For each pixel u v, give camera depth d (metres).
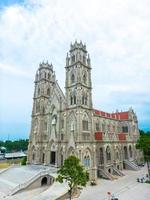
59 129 72.38
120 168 82.56
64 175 42.16
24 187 51.03
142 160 97.44
